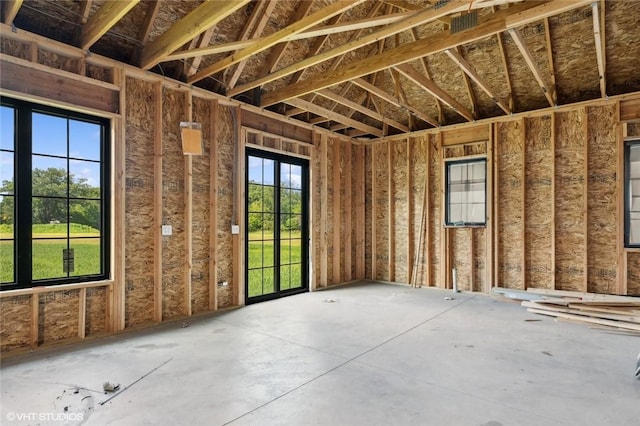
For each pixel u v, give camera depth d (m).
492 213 6.61
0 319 3.57
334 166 7.68
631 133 5.43
